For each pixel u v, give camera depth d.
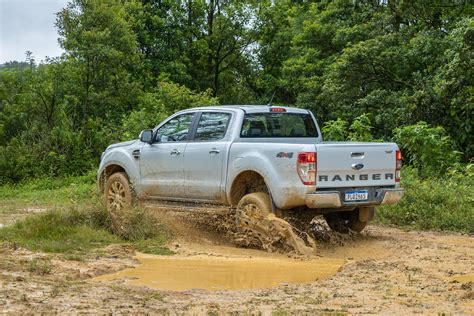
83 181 22.38
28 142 25.16
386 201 9.43
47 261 7.91
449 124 22.33
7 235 9.44
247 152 9.42
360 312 5.66
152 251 8.99
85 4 27.39
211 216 10.46
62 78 26.72
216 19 43.28
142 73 35.88
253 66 44.41
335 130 18.42
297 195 8.82
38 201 17.42
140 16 38.62
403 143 17.28
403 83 26.56
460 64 20.44
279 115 10.30
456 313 5.64
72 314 5.41
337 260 8.58
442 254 8.90
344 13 34.00
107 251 8.80
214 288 6.84
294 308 5.80
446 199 12.62
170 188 10.58
